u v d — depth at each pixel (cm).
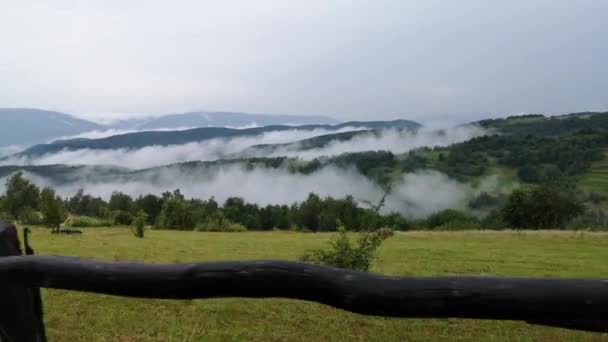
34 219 4831
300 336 866
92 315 936
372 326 917
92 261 311
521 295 222
